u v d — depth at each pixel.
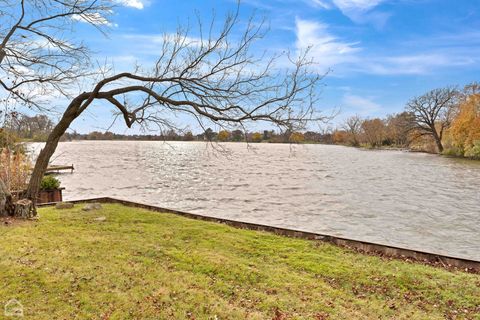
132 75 9.00
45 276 5.30
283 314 4.52
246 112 8.41
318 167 42.03
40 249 6.48
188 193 21.94
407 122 63.28
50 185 13.51
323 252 6.89
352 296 5.11
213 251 6.75
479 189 23.77
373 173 34.50
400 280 5.56
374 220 14.59
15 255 6.11
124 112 9.00
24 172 11.80
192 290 5.11
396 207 17.48
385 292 5.23
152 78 8.91
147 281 5.34
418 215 15.64
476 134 46.62
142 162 49.84
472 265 6.14
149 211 10.27
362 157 60.31
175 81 8.85
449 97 58.59
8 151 11.79
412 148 74.75
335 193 22.08
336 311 4.63
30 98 9.33
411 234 12.48
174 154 73.38
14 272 5.38
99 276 5.42
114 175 32.41
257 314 4.52
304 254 6.73
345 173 34.78
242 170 38.34
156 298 4.84
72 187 24.36
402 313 4.62
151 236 7.60
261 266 6.11
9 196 8.85
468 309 4.71
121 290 5.02
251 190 23.30
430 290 5.24
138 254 6.49
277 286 5.33
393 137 89.12
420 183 26.95
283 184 26.48
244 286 5.33
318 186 25.39
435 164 43.34
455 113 57.44
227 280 5.53
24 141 12.93
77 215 9.48
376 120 94.06
